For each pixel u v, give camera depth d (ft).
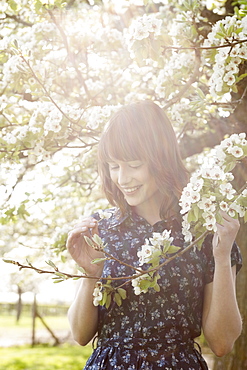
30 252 16.06
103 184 6.82
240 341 12.72
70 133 9.32
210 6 11.62
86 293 6.44
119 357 6.16
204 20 10.48
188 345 6.33
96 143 9.60
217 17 11.73
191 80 9.48
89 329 6.61
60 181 14.06
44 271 5.99
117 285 6.38
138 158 6.32
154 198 6.75
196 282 6.41
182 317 6.29
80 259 6.40
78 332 6.64
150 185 6.53
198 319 6.47
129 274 6.40
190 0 9.50
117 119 6.50
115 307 6.31
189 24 9.51
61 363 47.29
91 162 13.28
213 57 8.87
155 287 5.92
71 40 10.72
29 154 9.72
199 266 6.45
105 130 6.55
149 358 6.12
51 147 9.40
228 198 5.79
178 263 6.38
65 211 16.25
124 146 6.30
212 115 12.80
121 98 12.63
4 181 11.68
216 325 6.34
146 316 6.23
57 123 8.99
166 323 6.21
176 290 6.30
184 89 9.56
